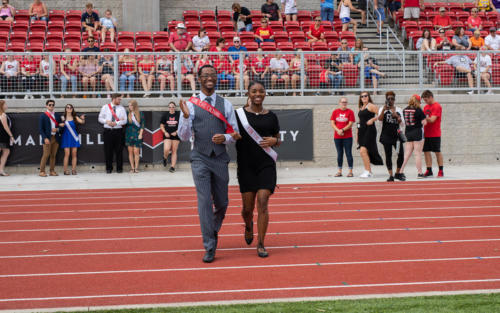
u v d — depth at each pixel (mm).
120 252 9031
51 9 29203
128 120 20344
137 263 8320
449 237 9875
